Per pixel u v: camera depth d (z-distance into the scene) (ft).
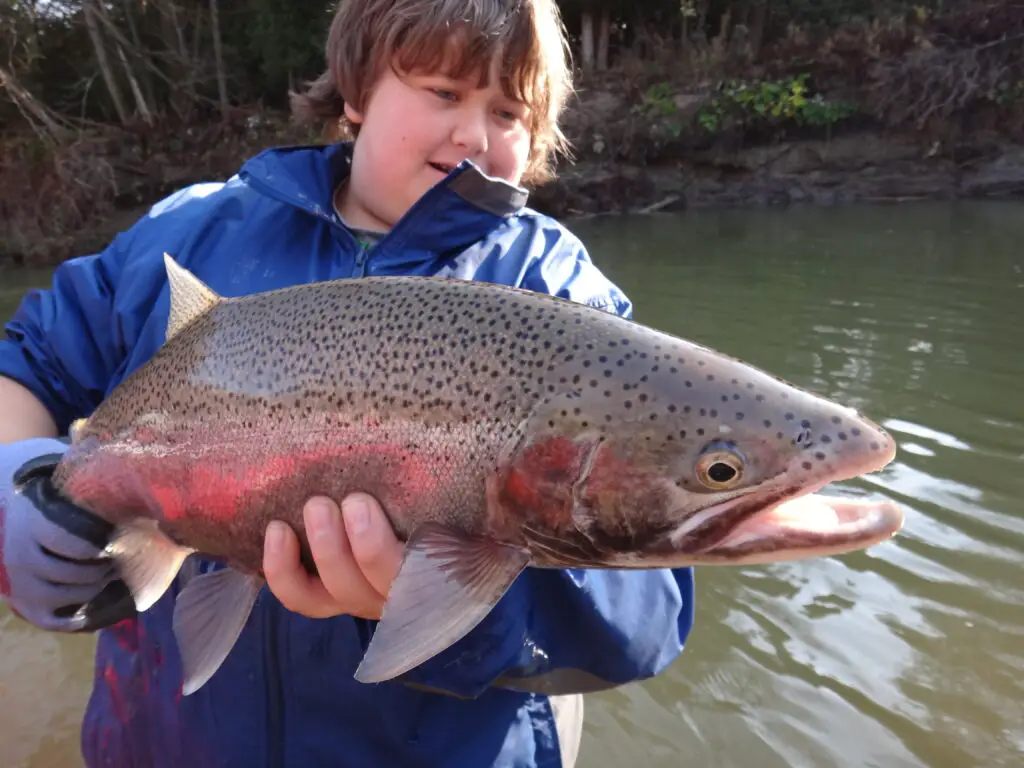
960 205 13.82
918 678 2.76
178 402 1.39
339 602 1.26
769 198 15.53
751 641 3.02
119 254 1.73
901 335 6.05
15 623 3.34
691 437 1.17
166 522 1.41
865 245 10.18
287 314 1.37
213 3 18.16
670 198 15.37
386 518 1.24
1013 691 2.66
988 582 3.18
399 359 1.27
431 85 1.66
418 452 1.24
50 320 1.66
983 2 15.42
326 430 1.28
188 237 1.68
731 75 15.99
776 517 1.16
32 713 2.81
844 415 1.18
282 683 1.51
